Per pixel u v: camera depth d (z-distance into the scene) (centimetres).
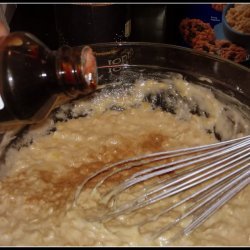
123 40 32
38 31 39
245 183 25
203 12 31
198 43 32
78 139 32
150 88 34
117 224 26
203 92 32
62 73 20
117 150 31
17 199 28
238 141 26
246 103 30
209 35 32
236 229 26
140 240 26
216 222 27
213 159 28
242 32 30
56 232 26
